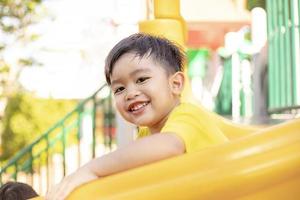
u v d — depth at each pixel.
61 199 1.06
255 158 1.01
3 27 11.05
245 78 6.87
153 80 1.33
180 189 1.00
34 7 11.12
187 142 1.21
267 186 1.01
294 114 4.77
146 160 1.13
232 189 1.00
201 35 8.87
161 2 2.33
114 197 1.00
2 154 11.95
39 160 5.61
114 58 1.35
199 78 9.48
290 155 1.01
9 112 12.06
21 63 11.45
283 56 4.82
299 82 4.55
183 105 1.33
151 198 1.00
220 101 7.33
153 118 1.34
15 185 1.72
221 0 7.86
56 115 12.51
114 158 1.13
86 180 1.10
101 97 5.61
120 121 5.21
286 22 4.72
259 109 5.86
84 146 6.52
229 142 1.05
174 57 1.39
